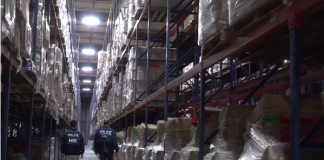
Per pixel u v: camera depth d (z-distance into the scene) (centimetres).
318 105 305
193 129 474
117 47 1244
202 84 400
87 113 4275
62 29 889
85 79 3712
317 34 293
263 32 264
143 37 1006
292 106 216
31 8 515
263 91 465
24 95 617
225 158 346
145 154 652
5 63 362
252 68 755
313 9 225
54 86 795
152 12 826
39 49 541
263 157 262
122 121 1587
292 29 222
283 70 416
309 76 361
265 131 287
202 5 366
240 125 362
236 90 502
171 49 895
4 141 376
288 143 265
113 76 1444
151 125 780
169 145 530
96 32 2773
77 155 882
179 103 845
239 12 284
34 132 1101
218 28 321
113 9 1670
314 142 293
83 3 2270
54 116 852
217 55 358
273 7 254
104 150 928
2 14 293
